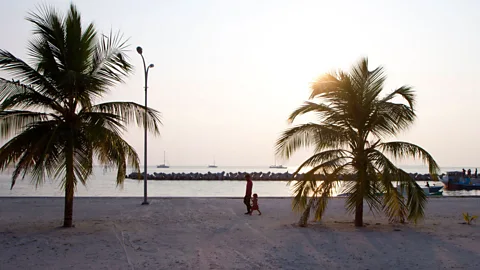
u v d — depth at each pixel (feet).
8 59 38.40
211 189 153.38
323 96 43.50
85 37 42.19
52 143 38.06
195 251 32.60
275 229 43.27
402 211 42.68
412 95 42.65
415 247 34.35
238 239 37.68
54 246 34.04
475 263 29.19
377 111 42.04
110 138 40.27
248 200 57.31
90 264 28.43
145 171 71.05
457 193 140.67
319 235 39.60
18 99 37.86
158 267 27.71
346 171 42.45
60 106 41.24
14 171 38.32
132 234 39.96
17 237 37.91
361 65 43.93
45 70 40.06
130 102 42.52
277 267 27.99
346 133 43.14
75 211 59.88
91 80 39.04
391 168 40.55
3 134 39.47
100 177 266.98
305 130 42.47
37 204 70.28
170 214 56.29
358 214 45.27
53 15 41.04
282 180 241.76
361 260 30.07
